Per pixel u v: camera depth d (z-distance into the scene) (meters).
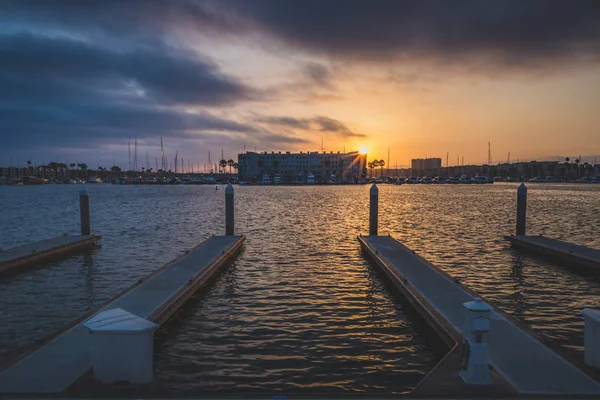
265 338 10.66
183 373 8.77
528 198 75.62
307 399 6.07
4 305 13.59
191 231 31.72
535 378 7.10
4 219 42.00
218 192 114.25
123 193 109.88
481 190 121.94
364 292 14.76
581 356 8.33
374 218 24.66
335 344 10.31
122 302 11.83
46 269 18.67
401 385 8.38
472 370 6.86
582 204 59.38
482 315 6.82
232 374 8.75
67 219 41.78
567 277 16.89
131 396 6.17
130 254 22.23
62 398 6.09
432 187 156.12
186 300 13.41
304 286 15.57
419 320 11.92
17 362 7.76
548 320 12.05
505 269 18.36
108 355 6.76
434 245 24.73
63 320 12.23
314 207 56.41
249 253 22.06
